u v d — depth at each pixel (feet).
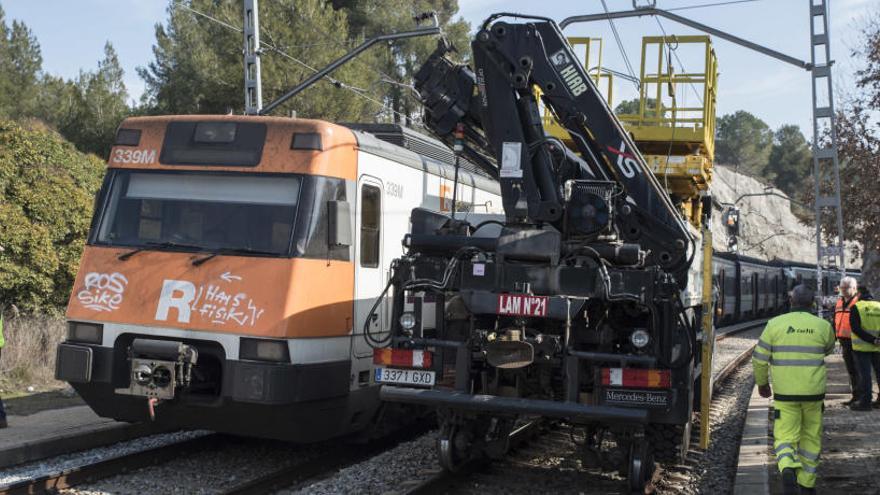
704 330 28.14
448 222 26.50
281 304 26.25
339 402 28.53
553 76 27.09
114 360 27.37
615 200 26.45
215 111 102.99
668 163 39.06
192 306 26.81
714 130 44.68
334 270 28.17
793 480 22.31
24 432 29.27
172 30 106.42
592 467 26.17
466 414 26.20
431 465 27.22
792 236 318.86
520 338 23.91
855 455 30.48
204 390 27.99
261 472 28.25
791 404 23.11
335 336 28.19
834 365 65.26
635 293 23.53
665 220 26.30
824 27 54.03
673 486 26.71
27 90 145.89
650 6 50.31
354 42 106.01
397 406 33.17
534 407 23.58
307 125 28.19
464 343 24.63
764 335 23.68
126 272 27.89
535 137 27.25
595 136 26.84
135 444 31.12
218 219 27.94
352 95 97.35
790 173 419.95
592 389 24.68
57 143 62.39
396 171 33.24
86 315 27.76
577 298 23.73
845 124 66.18
